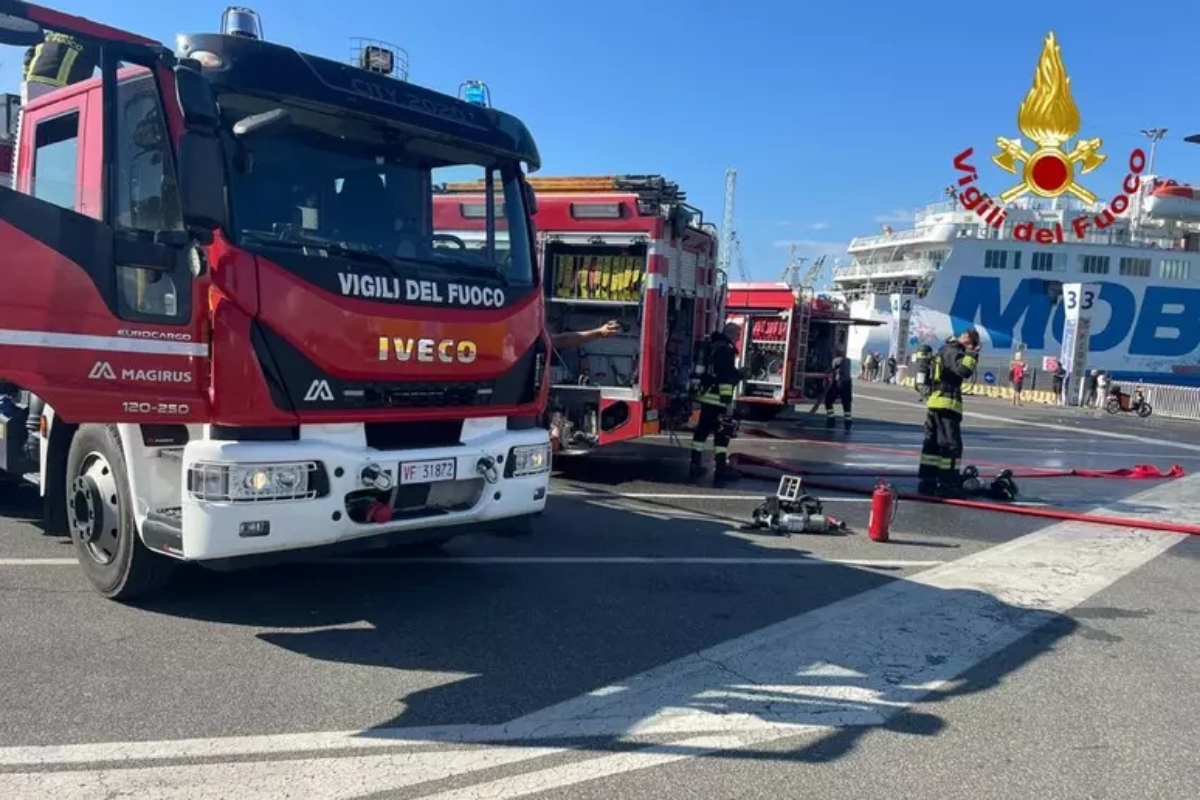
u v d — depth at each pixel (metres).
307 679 4.17
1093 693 4.42
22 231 3.93
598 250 10.09
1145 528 8.66
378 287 4.58
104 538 4.95
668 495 9.47
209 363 4.11
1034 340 40.09
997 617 5.60
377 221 4.86
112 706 3.78
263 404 4.20
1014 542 7.89
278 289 4.21
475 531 5.17
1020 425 21.50
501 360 5.21
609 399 10.07
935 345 39.88
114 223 4.23
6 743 3.42
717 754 3.60
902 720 4.02
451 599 5.48
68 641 4.48
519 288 5.41
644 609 5.46
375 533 4.61
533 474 5.38
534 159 5.66
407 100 4.96
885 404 27.05
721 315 12.14
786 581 6.26
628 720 3.88
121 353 4.10
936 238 42.75
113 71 4.23
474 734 3.69
